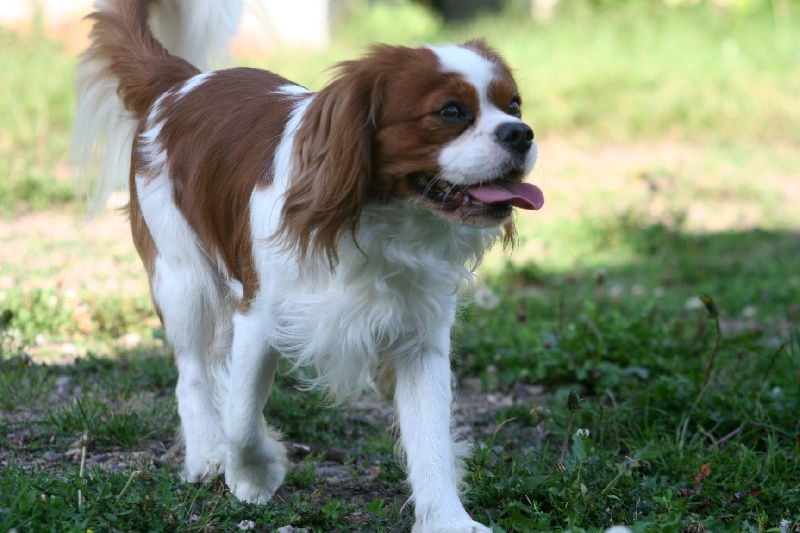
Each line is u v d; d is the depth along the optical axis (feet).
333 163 15.84
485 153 15.37
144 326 29.25
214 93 20.22
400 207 16.35
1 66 61.77
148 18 23.82
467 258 17.46
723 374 25.62
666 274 39.14
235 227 18.53
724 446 21.63
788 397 22.75
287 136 17.72
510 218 16.99
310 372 23.67
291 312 17.25
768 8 87.04
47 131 54.65
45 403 22.04
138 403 23.02
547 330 28.81
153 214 20.52
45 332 28.14
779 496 18.60
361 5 92.73
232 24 24.53
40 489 16.37
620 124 66.33
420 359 17.58
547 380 26.50
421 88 15.71
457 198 15.81
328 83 16.34
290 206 16.28
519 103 16.89
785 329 31.42
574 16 90.17
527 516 17.22
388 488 19.51
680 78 73.61
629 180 53.98
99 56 23.48
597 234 44.42
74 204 44.75
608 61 76.02
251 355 17.76
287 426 22.13
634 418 22.61
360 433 22.99
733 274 39.37
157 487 17.28
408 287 16.98
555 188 52.80
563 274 39.14
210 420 19.95
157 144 20.76
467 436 22.75
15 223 41.45
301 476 19.34
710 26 83.97
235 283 19.02
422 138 15.71
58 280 32.58
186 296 20.15
